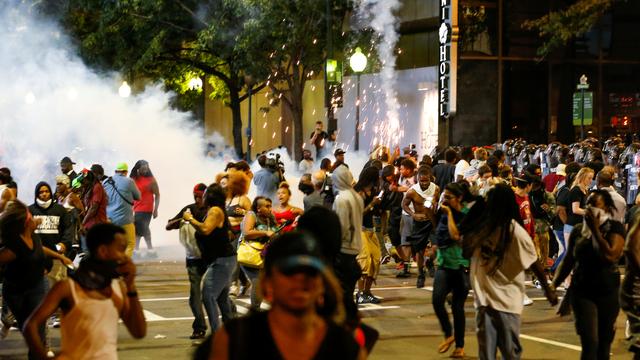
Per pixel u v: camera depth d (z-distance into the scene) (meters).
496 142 34.16
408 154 24.58
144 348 11.46
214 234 11.00
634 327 10.71
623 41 35.00
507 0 34.06
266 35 34.84
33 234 9.71
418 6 36.97
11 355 11.08
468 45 33.91
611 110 35.00
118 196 18.23
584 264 9.16
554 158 22.86
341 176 11.26
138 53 38.81
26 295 9.67
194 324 12.05
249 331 3.99
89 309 6.58
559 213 15.77
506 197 8.95
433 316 13.88
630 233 10.44
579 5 30.16
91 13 41.88
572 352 11.41
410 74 37.41
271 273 3.99
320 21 34.88
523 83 34.44
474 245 8.95
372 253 14.89
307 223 7.18
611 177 13.38
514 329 8.99
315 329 4.02
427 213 11.31
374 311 14.30
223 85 44.88
